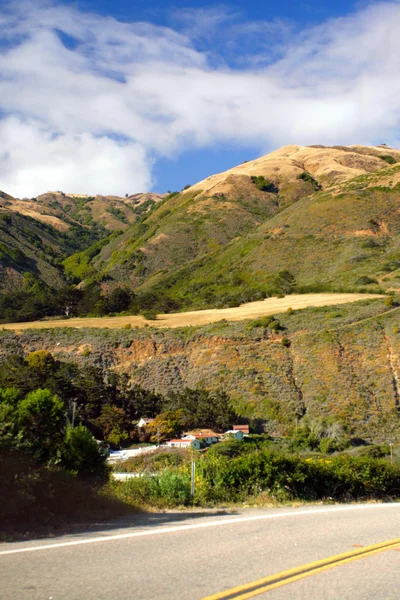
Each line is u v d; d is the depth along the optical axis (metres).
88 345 59.03
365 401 44.06
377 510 12.49
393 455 34.56
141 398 49.28
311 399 45.81
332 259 86.12
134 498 13.13
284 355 52.50
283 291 77.81
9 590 5.66
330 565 6.91
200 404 45.78
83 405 47.22
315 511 12.16
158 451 33.47
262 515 11.28
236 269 94.75
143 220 159.25
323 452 37.44
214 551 7.53
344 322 56.22
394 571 6.75
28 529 9.12
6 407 11.06
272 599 5.53
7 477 9.58
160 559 7.01
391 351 49.50
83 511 10.66
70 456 12.47
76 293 93.44
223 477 15.25
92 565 6.66
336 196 106.31
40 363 51.47
